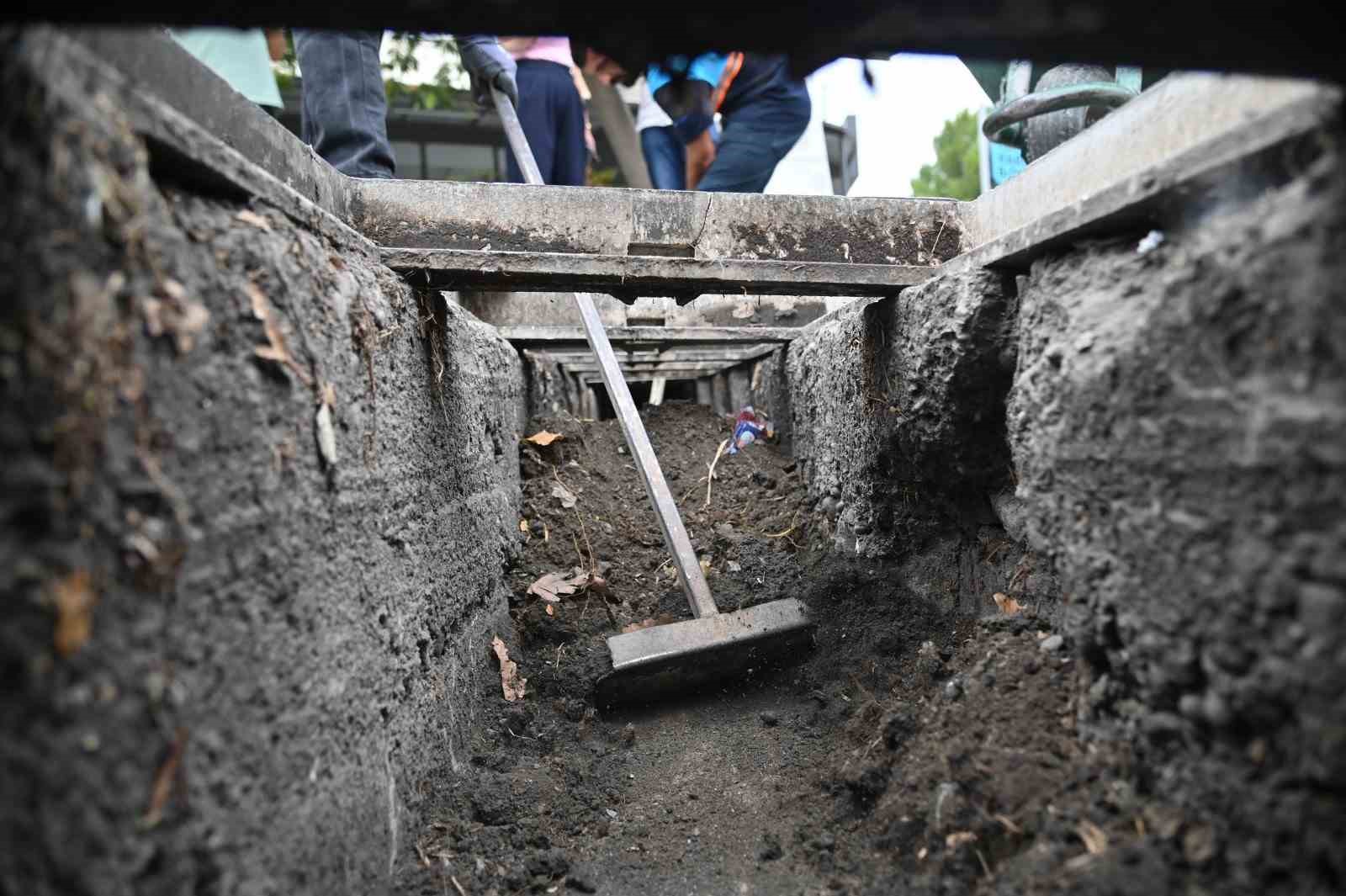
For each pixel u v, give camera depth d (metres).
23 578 0.65
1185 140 1.20
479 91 3.17
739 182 4.01
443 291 1.92
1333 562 0.83
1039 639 1.56
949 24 0.71
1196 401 1.01
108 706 0.73
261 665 0.99
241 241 1.04
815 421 2.75
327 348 1.24
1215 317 0.98
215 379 0.93
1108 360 1.16
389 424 1.51
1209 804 1.04
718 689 2.23
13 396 0.66
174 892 0.80
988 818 1.27
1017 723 1.40
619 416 2.65
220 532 0.92
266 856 0.97
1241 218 0.97
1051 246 1.42
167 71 1.05
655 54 0.77
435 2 0.68
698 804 1.76
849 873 1.42
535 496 2.90
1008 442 1.71
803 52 0.77
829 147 6.95
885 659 2.04
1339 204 0.82
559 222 1.86
